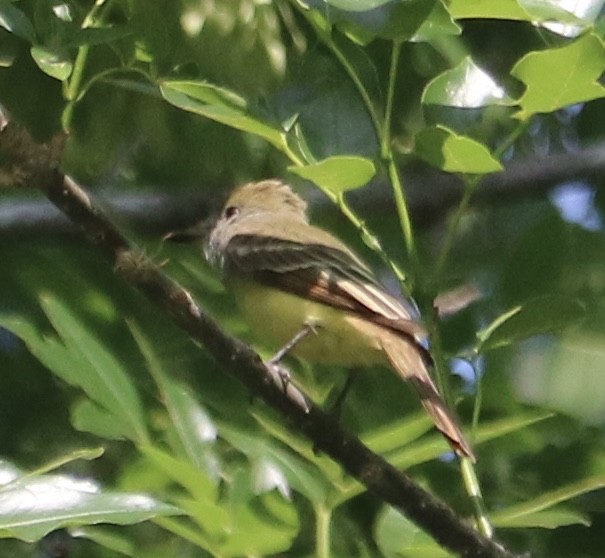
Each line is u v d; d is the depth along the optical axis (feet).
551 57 25.95
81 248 39.86
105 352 28.58
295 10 36.78
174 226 40.45
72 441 37.24
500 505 34.24
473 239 41.98
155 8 35.04
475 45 41.50
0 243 39.50
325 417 26.99
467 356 29.27
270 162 41.06
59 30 27.50
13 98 38.58
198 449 28.94
